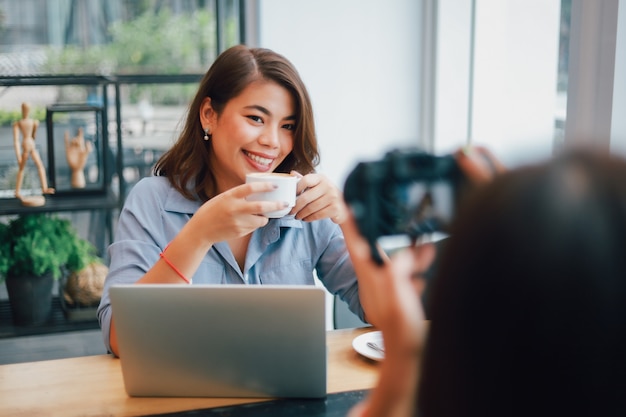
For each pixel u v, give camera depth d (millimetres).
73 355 2920
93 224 3145
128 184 3184
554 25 2404
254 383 1273
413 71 3066
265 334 1227
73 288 2979
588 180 426
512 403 432
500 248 427
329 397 1292
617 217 416
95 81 2971
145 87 3156
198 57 3209
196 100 1771
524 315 421
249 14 2936
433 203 552
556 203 422
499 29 2783
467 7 2984
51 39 3107
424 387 471
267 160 1737
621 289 411
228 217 1414
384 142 3072
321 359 1243
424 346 477
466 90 3049
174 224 1757
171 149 1828
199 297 1206
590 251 412
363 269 598
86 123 3064
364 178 590
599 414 420
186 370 1268
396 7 3006
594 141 460
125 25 3168
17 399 1299
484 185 456
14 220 2988
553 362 420
